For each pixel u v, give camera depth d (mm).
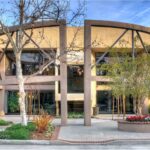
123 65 26281
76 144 19094
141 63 25891
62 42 29078
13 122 31406
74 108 44844
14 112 44656
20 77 23984
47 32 39469
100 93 45250
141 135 22062
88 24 29266
